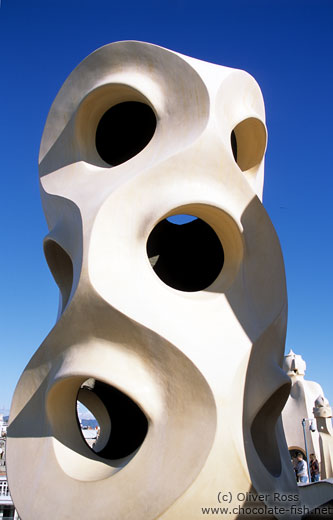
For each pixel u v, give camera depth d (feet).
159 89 33.60
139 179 29.94
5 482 49.85
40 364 30.19
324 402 76.33
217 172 31.12
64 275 36.83
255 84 37.06
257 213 32.55
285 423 87.66
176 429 25.98
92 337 27.99
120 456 37.14
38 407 30.09
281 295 32.71
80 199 32.09
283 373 31.17
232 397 26.94
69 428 29.43
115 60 34.63
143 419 38.99
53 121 37.68
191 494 24.26
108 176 32.48
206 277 38.73
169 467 25.07
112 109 36.32
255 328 30.45
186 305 29.07
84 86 35.94
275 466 30.96
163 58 33.45
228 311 30.04
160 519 23.98
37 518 26.30
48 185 36.04
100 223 28.86
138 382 26.96
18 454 29.43
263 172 40.37
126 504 24.70
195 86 32.12
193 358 26.58
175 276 38.96
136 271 28.84
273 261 33.04
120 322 27.27
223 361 27.58
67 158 36.09
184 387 26.53
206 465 24.63
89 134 36.17
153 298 28.32
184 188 30.19
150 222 29.40
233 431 26.14
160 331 26.91
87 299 27.61
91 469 27.84
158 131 32.81
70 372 27.32
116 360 27.37
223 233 32.37
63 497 26.22
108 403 40.86
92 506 25.26
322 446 74.90
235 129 36.88
